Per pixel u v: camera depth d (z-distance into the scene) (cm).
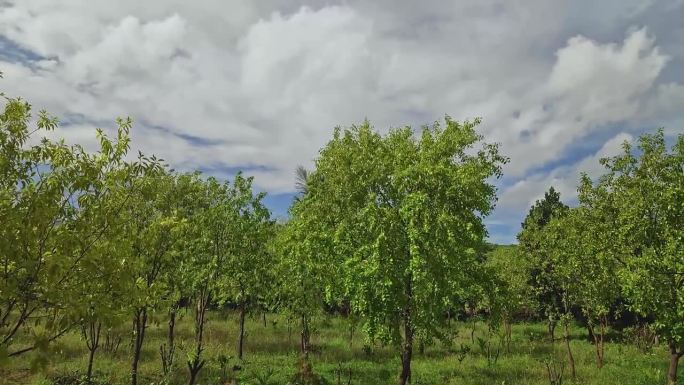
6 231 536
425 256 1136
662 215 1354
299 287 1898
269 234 1880
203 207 1544
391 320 1255
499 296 1407
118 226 655
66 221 606
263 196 1700
